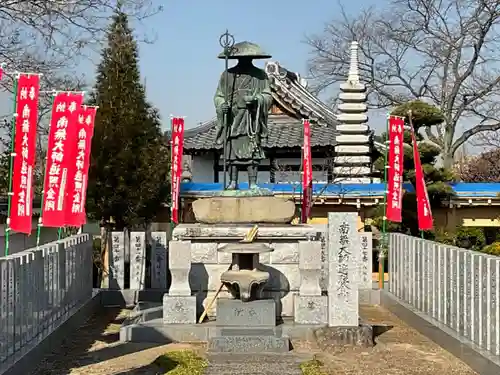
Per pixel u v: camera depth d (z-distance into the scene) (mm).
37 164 24719
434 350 12188
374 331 14258
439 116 22375
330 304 12852
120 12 19641
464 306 11719
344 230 12938
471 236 24219
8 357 9773
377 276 22469
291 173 28234
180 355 11336
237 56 14656
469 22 31484
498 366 9305
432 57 33406
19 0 16359
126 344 12688
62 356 11648
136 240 18844
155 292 18516
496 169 45969
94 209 20438
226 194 14391
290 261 13836
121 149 20484
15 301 10211
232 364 10891
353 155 26719
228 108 14734
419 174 17734
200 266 13836
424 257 14719
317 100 32500
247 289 12562
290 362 11039
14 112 11492
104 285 20734
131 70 21312
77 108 13023
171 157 21109
